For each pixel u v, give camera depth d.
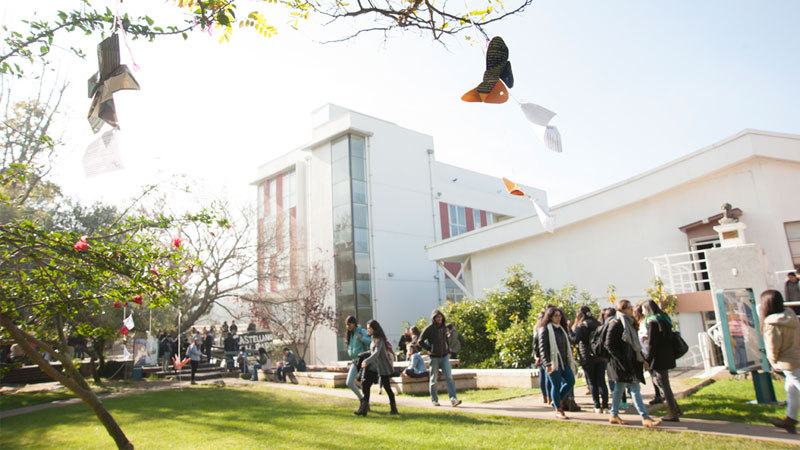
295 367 17.66
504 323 15.76
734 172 15.55
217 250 22.66
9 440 7.68
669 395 6.99
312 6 4.73
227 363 21.34
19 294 5.95
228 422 8.27
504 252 21.20
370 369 8.37
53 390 16.59
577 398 9.90
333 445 6.05
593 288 18.23
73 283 6.20
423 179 30.89
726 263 9.14
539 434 6.25
